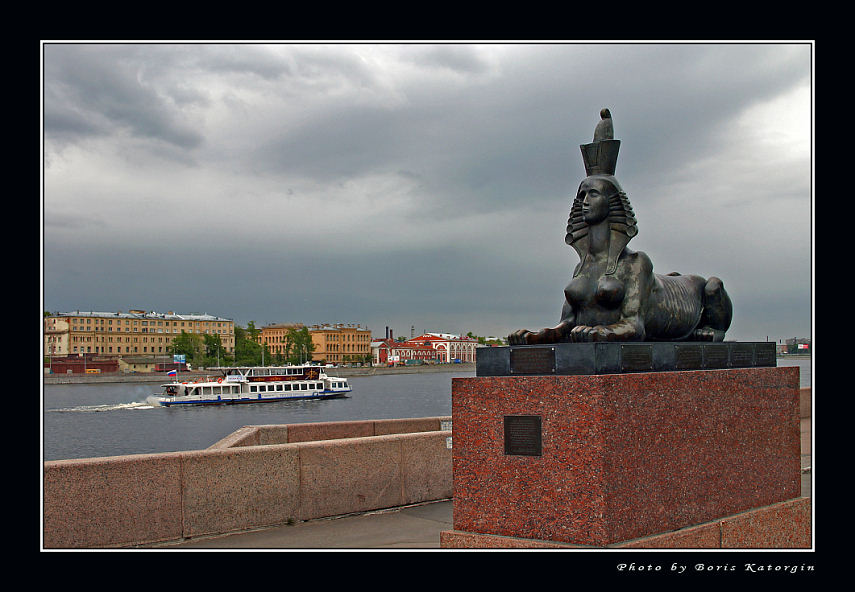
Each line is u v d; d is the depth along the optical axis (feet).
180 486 24.94
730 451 23.26
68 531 22.81
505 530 20.81
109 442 157.69
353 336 643.04
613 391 19.57
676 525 21.08
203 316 592.60
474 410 21.56
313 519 27.76
